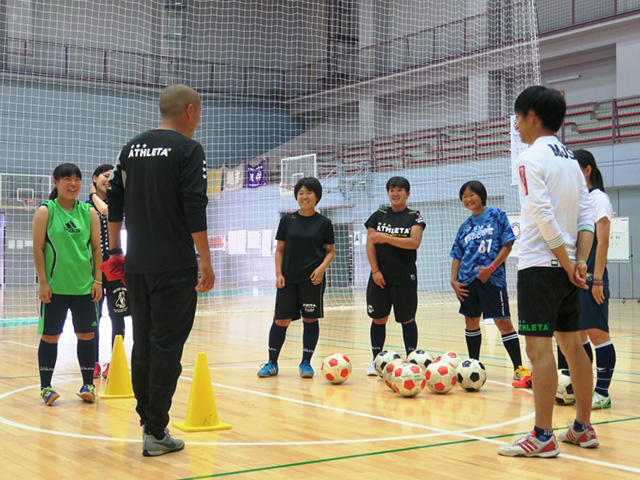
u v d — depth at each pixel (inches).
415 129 809.5
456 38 780.0
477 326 204.8
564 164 119.6
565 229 119.1
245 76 920.9
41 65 800.9
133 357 122.6
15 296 660.7
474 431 135.8
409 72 805.2
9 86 773.9
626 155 600.4
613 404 164.2
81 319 166.4
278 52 933.8
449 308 539.2
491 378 206.7
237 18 916.0
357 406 162.6
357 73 885.8
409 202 718.5
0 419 146.6
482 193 201.8
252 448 121.7
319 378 207.9
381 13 868.0
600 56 710.5
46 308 164.2
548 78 757.9
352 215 746.2
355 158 780.0
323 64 913.5
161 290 115.8
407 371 175.8
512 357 198.1
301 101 928.3
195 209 113.8
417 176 709.3
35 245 162.9
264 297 704.4
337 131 895.1
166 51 882.1
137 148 120.0
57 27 812.6
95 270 170.1
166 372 115.6
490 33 737.6
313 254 210.1
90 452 118.8
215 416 139.9
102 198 206.5
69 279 164.9
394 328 375.9
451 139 685.3
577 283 115.5
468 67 742.5
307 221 213.6
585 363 122.6
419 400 171.2
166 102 123.1
